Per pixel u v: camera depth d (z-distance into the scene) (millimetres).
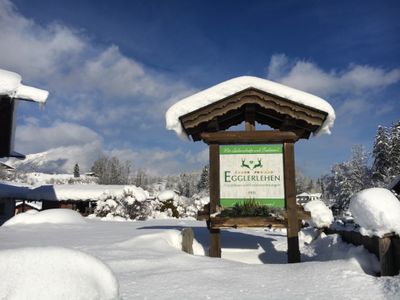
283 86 8469
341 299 4441
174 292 4773
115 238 10469
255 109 9203
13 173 115562
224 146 8883
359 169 48094
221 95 8500
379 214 5301
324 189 72312
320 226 11531
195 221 28797
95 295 3070
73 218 18781
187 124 8602
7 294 2791
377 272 5484
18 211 48531
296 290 4812
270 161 8750
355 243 7438
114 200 32219
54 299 2852
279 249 9633
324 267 5637
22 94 10641
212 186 8695
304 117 8352
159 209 38906
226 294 4715
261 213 8312
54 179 133000
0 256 3082
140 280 5297
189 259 6953
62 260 3199
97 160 113562
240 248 9688
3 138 13680
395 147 45688
